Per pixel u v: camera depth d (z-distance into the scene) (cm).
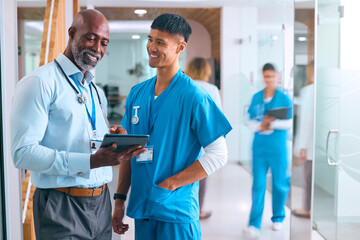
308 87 285
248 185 413
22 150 150
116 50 431
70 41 168
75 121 164
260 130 391
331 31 282
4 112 177
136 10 423
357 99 286
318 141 294
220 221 381
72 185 165
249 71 428
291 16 405
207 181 423
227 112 445
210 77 450
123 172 207
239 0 429
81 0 409
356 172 293
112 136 146
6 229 181
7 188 180
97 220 175
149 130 189
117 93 435
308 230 294
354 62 283
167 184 183
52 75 161
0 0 174
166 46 180
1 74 175
